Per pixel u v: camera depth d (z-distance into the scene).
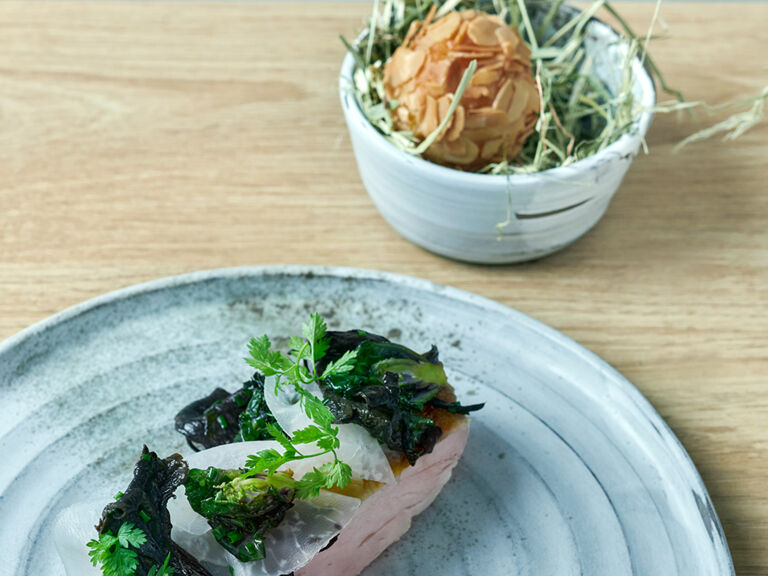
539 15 0.49
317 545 0.36
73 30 0.56
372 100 0.46
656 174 0.50
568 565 0.38
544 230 0.44
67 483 0.39
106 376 0.42
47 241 0.47
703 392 0.43
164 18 0.56
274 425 0.37
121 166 0.50
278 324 0.43
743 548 0.39
